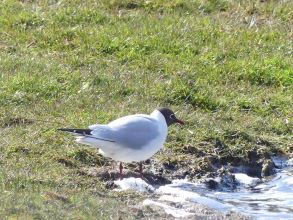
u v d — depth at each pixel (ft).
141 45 59.41
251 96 54.70
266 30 63.72
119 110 50.52
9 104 50.01
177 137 48.19
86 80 53.83
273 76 57.16
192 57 58.54
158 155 46.62
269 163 47.78
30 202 37.29
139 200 40.60
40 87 51.96
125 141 42.09
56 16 62.54
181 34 61.36
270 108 53.67
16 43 58.90
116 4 66.03
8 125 47.65
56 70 54.70
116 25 62.08
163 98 52.95
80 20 62.69
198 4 67.00
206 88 54.60
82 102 51.16
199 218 38.83
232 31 63.00
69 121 48.34
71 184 41.52
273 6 67.77
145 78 55.06
